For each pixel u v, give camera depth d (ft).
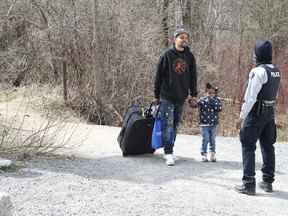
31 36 49.39
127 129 27.17
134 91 47.32
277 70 20.67
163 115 25.64
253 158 21.20
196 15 69.72
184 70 25.17
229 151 30.66
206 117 26.84
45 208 17.71
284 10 75.31
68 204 18.33
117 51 47.60
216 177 23.82
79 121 41.83
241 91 56.75
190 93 26.43
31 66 50.42
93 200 18.99
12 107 41.39
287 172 25.84
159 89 25.71
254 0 75.87
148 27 52.01
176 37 25.03
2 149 25.86
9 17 48.98
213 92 26.81
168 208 18.65
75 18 47.44
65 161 25.61
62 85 47.80
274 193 21.68
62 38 47.09
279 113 59.98
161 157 27.84
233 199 20.51
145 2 55.83
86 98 45.62
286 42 75.15
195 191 21.36
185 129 45.57
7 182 20.53
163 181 22.74
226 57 64.18
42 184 20.67
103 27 47.29
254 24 75.56
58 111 42.96
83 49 46.93
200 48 60.29
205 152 27.09
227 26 73.87
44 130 28.22
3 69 49.83
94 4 46.06
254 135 20.89
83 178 22.26
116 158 27.22
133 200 19.36
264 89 20.39
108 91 46.42
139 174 23.82
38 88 48.08
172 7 61.93
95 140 32.76
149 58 48.88
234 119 50.98
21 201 18.30
